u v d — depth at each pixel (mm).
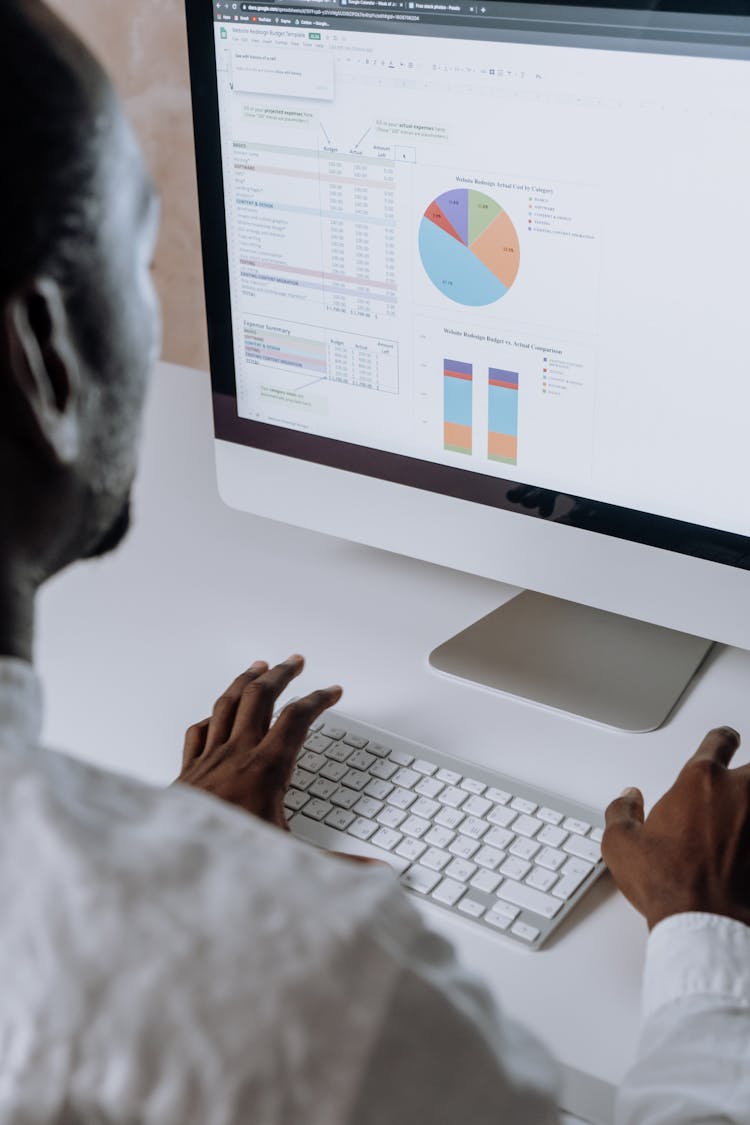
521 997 643
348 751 826
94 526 394
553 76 759
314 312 957
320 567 1085
